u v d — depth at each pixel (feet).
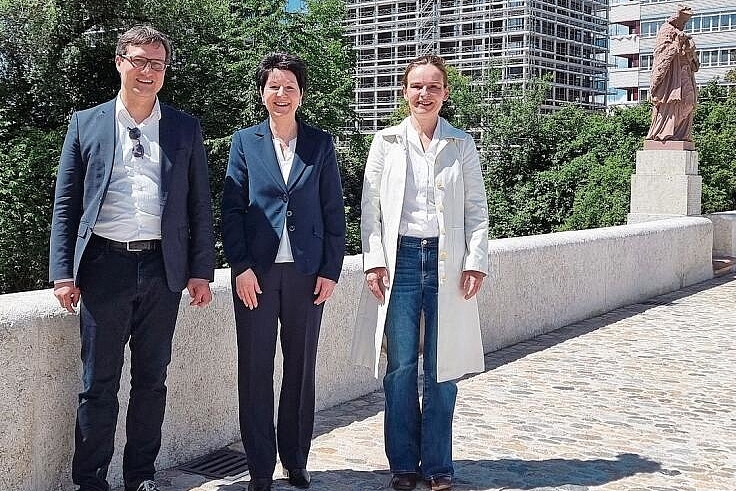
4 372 12.03
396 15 377.09
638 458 15.93
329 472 14.98
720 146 96.27
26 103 87.25
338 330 19.03
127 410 13.38
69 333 13.08
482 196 14.39
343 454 15.92
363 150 119.65
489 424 17.93
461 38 358.43
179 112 12.99
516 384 21.30
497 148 138.62
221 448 16.17
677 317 30.86
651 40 266.98
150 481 13.34
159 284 12.65
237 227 13.39
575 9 365.81
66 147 12.47
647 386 21.27
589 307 30.58
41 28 84.28
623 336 27.43
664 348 25.64
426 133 14.29
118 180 12.38
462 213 14.19
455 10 359.46
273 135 13.75
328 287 13.67
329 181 13.88
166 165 12.59
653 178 42.11
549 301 27.96
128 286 12.41
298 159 13.64
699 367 23.34
